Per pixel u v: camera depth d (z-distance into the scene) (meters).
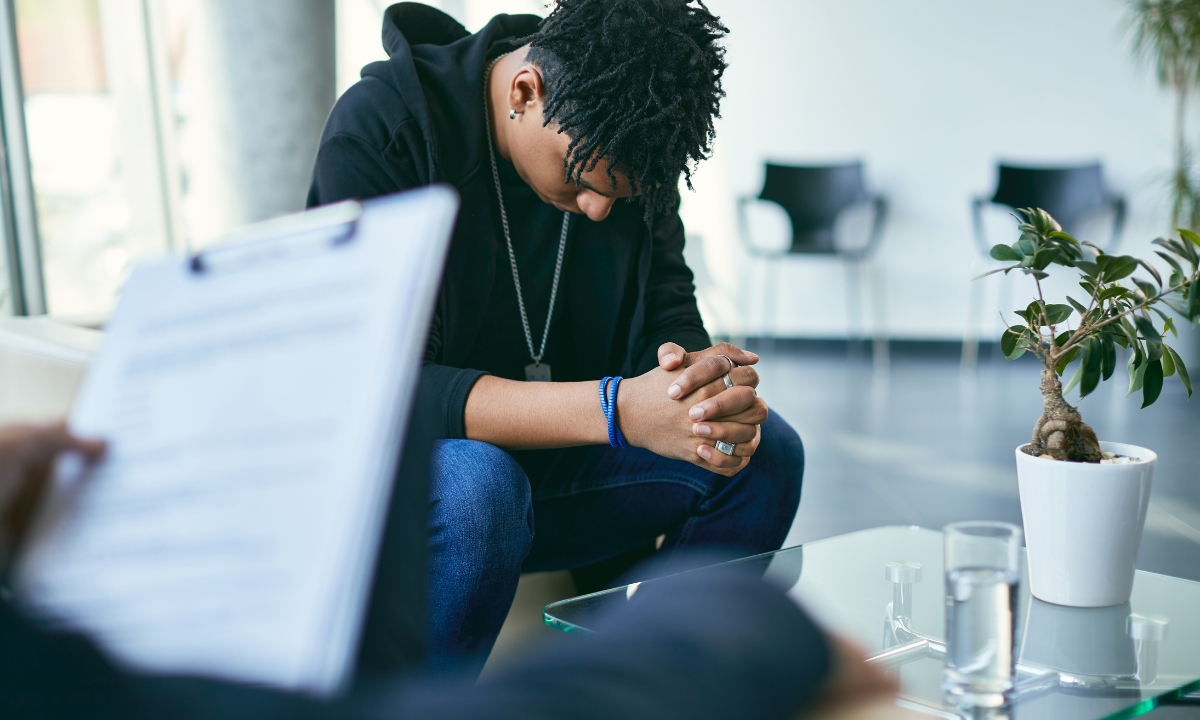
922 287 4.80
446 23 1.47
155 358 0.33
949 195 4.72
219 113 2.70
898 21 4.67
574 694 0.24
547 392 1.11
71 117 3.44
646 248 1.43
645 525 1.40
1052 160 4.58
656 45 1.09
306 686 0.26
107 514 0.31
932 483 2.50
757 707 0.25
